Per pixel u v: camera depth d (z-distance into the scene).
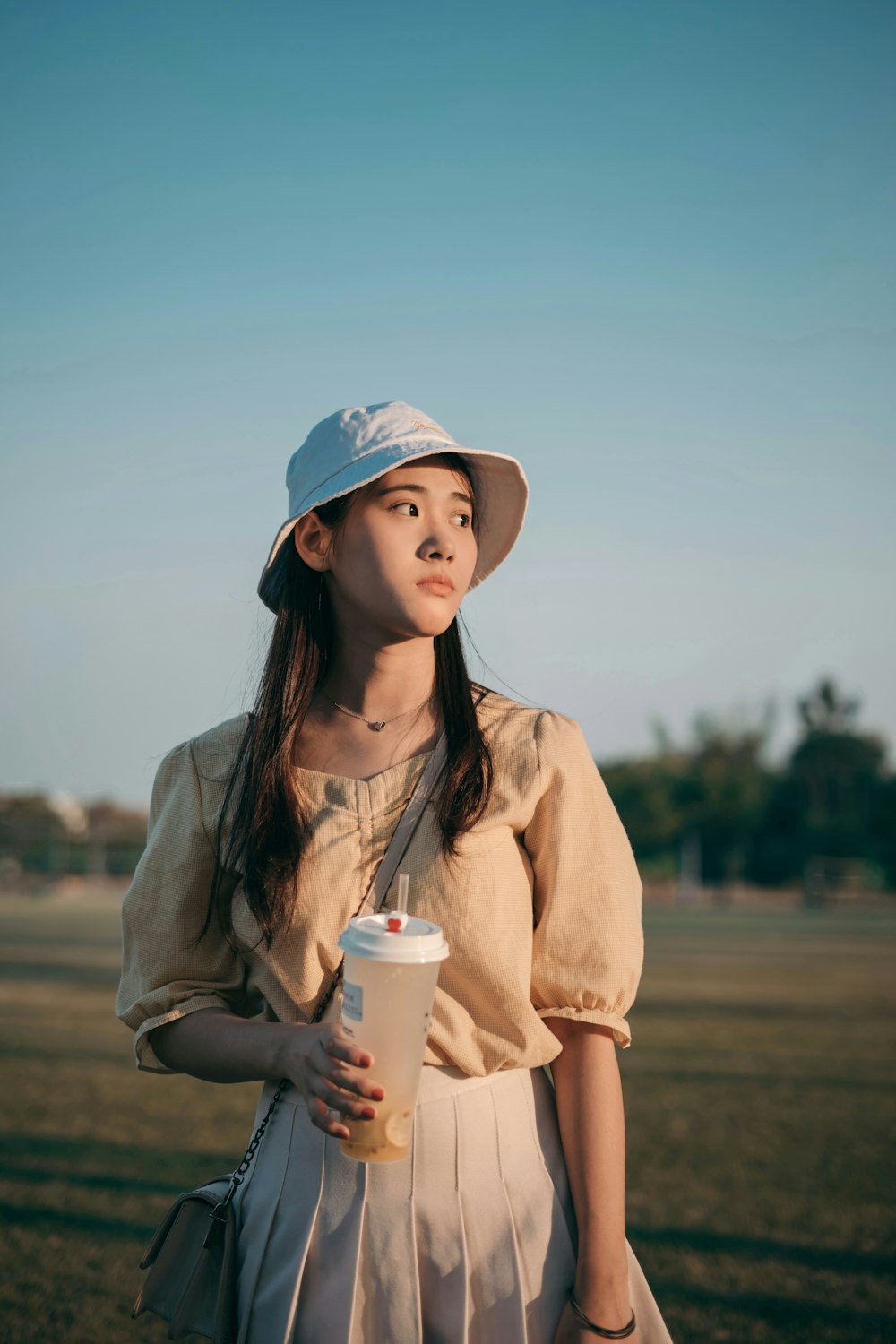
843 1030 10.53
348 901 1.50
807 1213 4.67
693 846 65.88
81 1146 5.59
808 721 72.94
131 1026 1.62
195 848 1.61
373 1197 1.43
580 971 1.52
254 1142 1.54
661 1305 3.69
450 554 1.56
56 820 71.75
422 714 1.62
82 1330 3.42
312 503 1.57
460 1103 1.45
